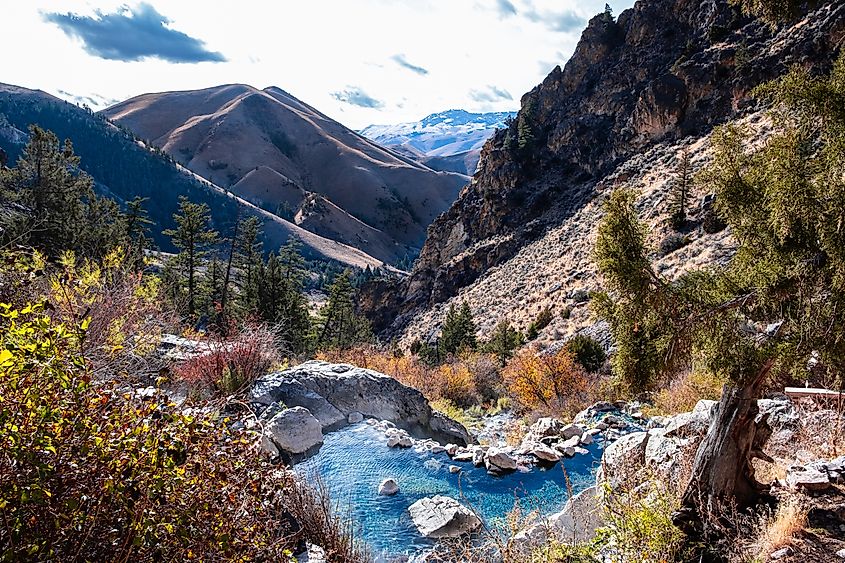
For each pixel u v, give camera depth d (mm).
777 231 3941
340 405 9969
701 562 4262
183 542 2492
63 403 2354
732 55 56719
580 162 70188
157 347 8477
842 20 46875
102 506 2248
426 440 9281
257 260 43125
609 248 4457
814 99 3645
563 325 37625
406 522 6344
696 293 4488
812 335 3947
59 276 5758
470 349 39500
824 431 6883
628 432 10516
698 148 50406
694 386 11289
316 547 4301
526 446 9211
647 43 73125
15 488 2041
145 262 9836
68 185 34656
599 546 4719
